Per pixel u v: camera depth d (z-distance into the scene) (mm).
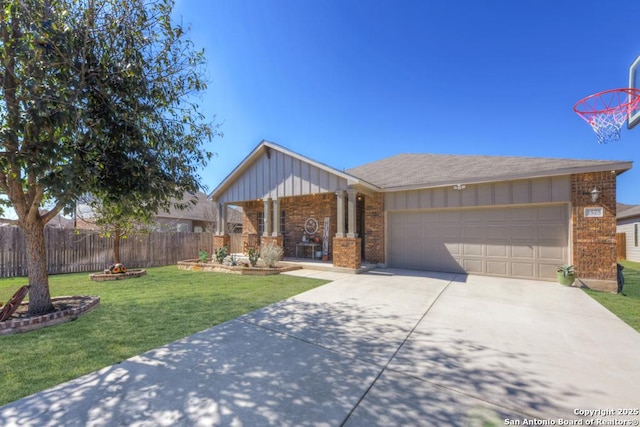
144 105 4238
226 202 13875
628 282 8805
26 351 3551
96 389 2689
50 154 3254
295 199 13812
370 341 3881
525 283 8039
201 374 2979
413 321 4746
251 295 6570
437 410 2396
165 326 4469
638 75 8141
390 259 11023
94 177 3928
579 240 7719
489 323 4664
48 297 4957
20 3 3160
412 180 10461
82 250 10805
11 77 3482
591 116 8773
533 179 8422
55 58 3367
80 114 3459
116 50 4125
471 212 9578
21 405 2432
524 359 3363
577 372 3061
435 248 10172
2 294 6719
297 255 13641
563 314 5180
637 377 2959
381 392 2666
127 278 9047
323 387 2744
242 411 2367
